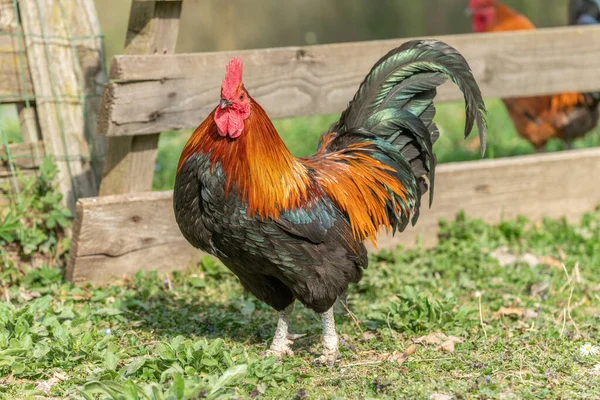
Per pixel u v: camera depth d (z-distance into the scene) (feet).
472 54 15.79
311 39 31.42
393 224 13.94
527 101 18.06
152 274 14.80
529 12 36.35
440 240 15.85
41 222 14.97
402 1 37.96
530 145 19.52
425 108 13.88
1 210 14.92
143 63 14.40
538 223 16.31
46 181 14.96
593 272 15.34
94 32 15.11
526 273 15.23
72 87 15.06
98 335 13.60
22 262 14.89
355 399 12.84
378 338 13.83
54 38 14.97
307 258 13.15
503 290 14.89
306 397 12.83
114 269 14.76
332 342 13.44
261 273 13.38
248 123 12.96
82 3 15.05
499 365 13.30
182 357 13.10
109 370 12.94
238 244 13.09
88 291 14.53
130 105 14.44
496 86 15.96
